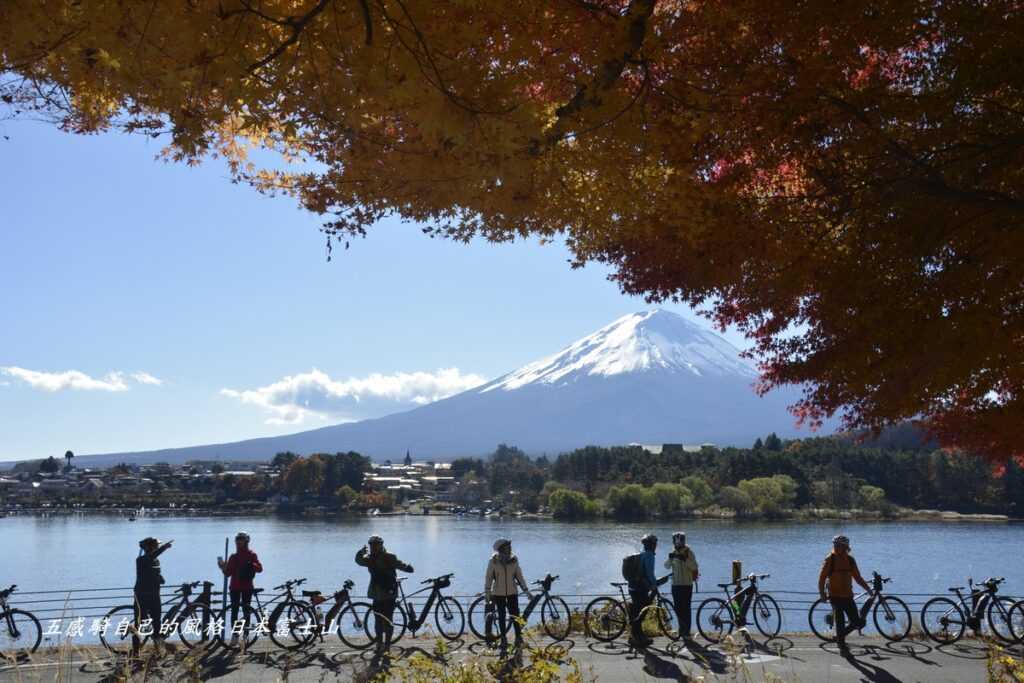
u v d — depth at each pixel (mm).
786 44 5195
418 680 5258
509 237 5969
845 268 5871
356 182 5273
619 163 5250
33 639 11594
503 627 12586
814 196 5883
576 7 4684
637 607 13680
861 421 6551
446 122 3904
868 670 11484
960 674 11242
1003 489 112875
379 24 3973
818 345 6320
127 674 8398
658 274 6488
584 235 6301
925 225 5629
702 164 5617
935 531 93688
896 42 5203
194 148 4070
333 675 10820
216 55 3672
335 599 13141
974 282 5602
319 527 124625
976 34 5008
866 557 71688
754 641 13625
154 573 12156
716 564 67812
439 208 5410
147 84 3824
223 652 12148
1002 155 5461
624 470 150875
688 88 5098
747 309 6609
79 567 76250
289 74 3936
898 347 5664
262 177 5734
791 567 65750
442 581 13977
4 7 3631
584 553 79938
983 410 6523
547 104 5133
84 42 3758
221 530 118688
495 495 160000
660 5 5566
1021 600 13938
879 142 5371
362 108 4188
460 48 4156
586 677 10570
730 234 5922
